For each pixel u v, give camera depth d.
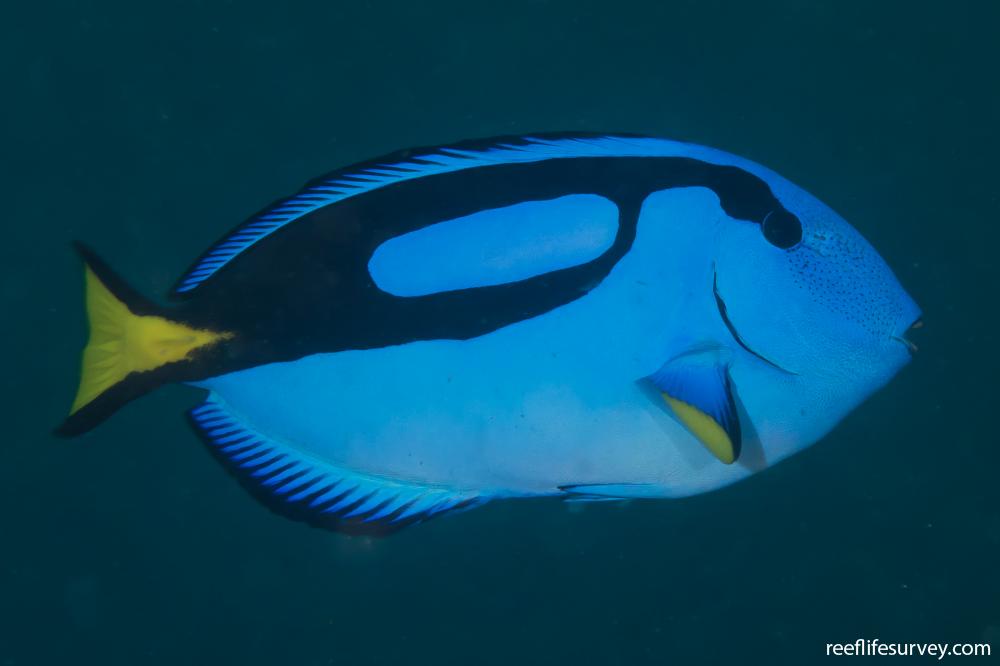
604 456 1.64
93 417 1.76
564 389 1.59
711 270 1.63
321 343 1.68
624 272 1.60
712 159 1.72
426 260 1.63
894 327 1.75
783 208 1.70
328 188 1.70
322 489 1.82
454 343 1.62
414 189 1.67
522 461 1.66
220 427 1.84
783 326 1.65
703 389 1.54
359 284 1.66
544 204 1.63
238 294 1.71
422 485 1.76
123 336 1.74
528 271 1.60
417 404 1.65
